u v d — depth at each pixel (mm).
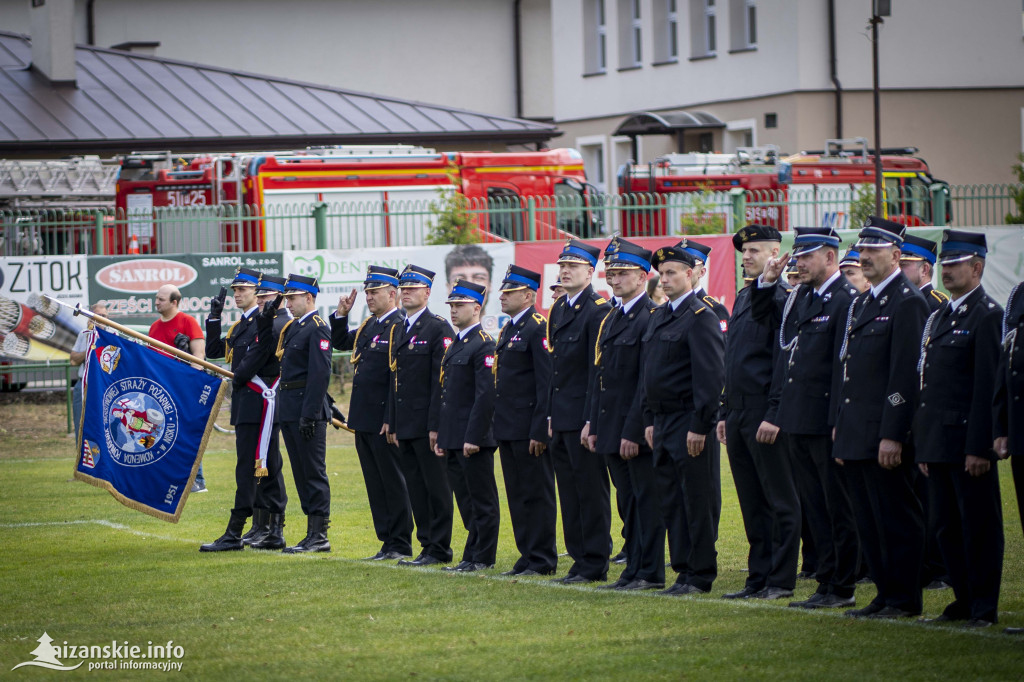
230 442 37344
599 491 18562
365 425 20938
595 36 72938
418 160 45031
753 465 17578
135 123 57062
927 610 16109
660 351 17391
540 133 64062
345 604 16984
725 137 64562
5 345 36938
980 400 14656
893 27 61656
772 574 17078
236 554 21328
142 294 37844
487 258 40688
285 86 63906
